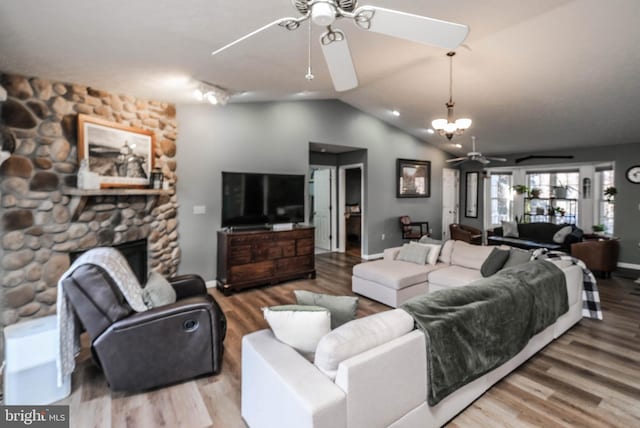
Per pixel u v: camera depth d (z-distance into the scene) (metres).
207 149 4.43
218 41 2.44
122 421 1.87
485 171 8.15
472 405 1.99
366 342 1.49
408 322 1.69
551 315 2.63
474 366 1.87
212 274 4.54
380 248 6.80
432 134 7.00
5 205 2.56
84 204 2.99
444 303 1.91
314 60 3.14
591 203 6.62
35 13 1.81
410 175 7.31
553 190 7.23
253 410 1.70
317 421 1.21
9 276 2.59
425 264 4.18
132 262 3.59
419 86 4.68
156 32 2.20
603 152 6.21
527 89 4.26
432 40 1.66
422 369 1.65
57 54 2.36
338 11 1.50
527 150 7.18
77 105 3.04
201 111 4.37
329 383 1.35
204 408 1.99
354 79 2.12
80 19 1.92
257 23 2.25
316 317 1.62
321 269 5.63
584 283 3.41
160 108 3.93
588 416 1.89
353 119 6.18
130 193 3.30
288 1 2.03
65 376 2.06
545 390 2.14
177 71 2.98
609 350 2.69
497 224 8.16
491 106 4.94
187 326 2.17
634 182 5.82
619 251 5.47
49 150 2.83
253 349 1.68
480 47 3.44
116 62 2.63
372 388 1.41
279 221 4.88
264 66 3.19
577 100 4.34
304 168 5.45
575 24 2.91
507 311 2.13
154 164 3.82
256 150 4.88
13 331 2.04
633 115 4.61
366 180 6.56
